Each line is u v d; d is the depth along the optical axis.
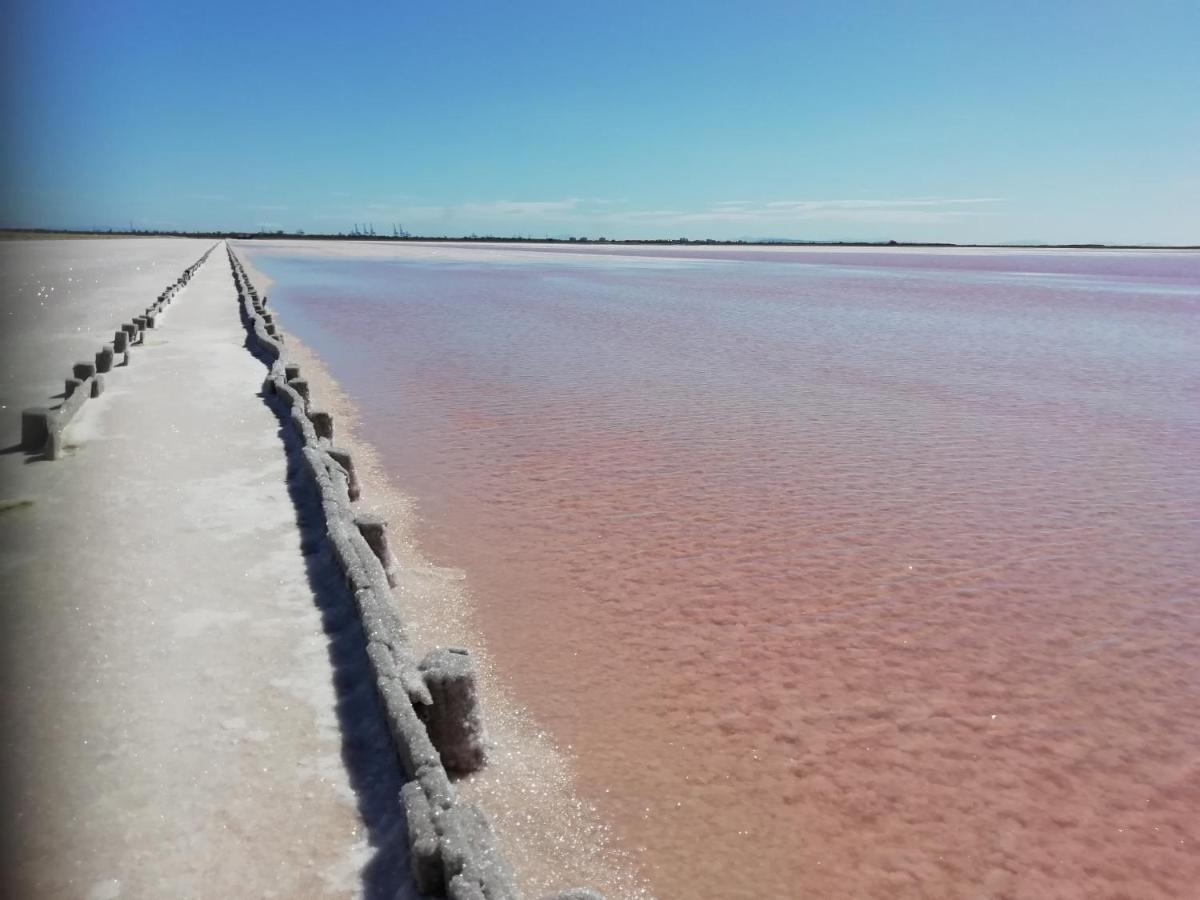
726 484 11.80
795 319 31.31
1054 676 7.05
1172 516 10.70
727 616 7.99
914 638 7.64
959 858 5.05
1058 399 17.58
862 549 9.59
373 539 7.93
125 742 4.86
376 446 13.54
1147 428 15.13
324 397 17.00
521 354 22.53
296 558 7.50
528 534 9.91
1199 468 12.72
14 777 4.52
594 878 4.82
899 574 8.95
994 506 11.02
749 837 5.19
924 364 21.72
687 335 26.61
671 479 11.98
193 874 3.91
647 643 7.47
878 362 21.94
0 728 4.94
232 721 5.08
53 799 4.37
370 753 4.83
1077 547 9.70
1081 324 30.53
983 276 62.19
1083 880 4.89
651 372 20.16
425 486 11.58
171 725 5.03
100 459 10.52
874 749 6.07
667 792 5.56
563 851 5.02
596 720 6.32
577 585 8.59
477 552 9.38
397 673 5.25
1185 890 4.82
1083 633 7.76
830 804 5.50
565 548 9.52
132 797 4.41
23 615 6.34
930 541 9.84
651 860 4.98
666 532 10.02
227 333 22.03
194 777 4.58
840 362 21.88
